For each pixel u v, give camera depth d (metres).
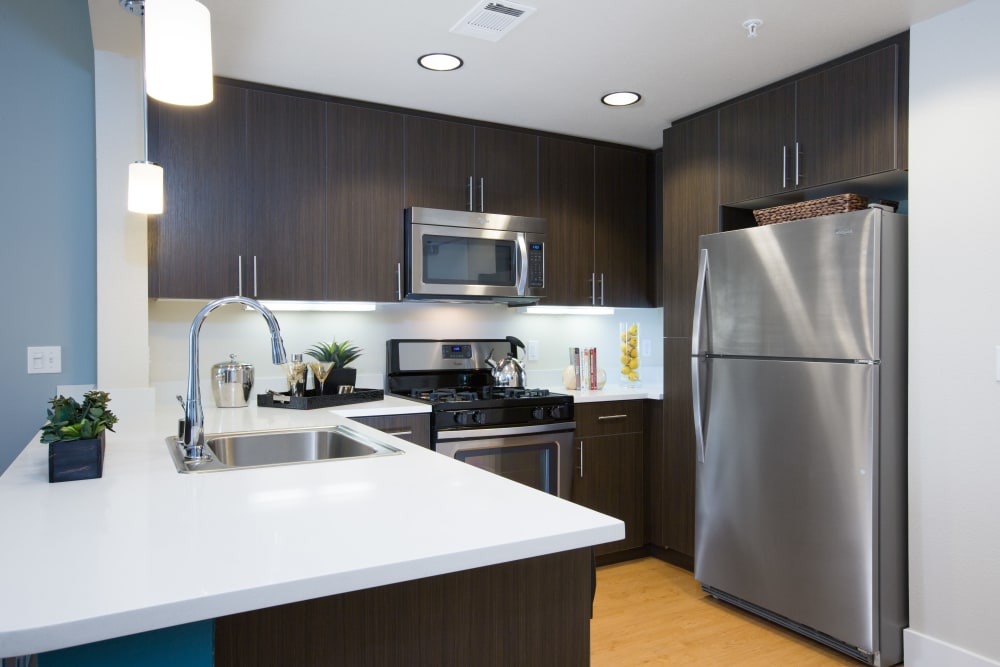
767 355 2.67
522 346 3.70
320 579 0.88
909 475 2.38
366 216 3.12
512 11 2.26
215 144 2.81
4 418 2.53
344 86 2.95
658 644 2.57
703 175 3.24
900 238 2.40
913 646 2.36
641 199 3.90
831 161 2.65
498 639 1.23
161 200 2.23
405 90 2.99
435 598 1.17
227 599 0.83
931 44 2.31
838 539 2.42
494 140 3.44
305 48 2.55
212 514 1.16
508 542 1.02
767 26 2.37
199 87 1.32
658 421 3.54
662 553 3.55
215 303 1.69
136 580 0.86
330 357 3.21
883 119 2.47
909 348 2.38
